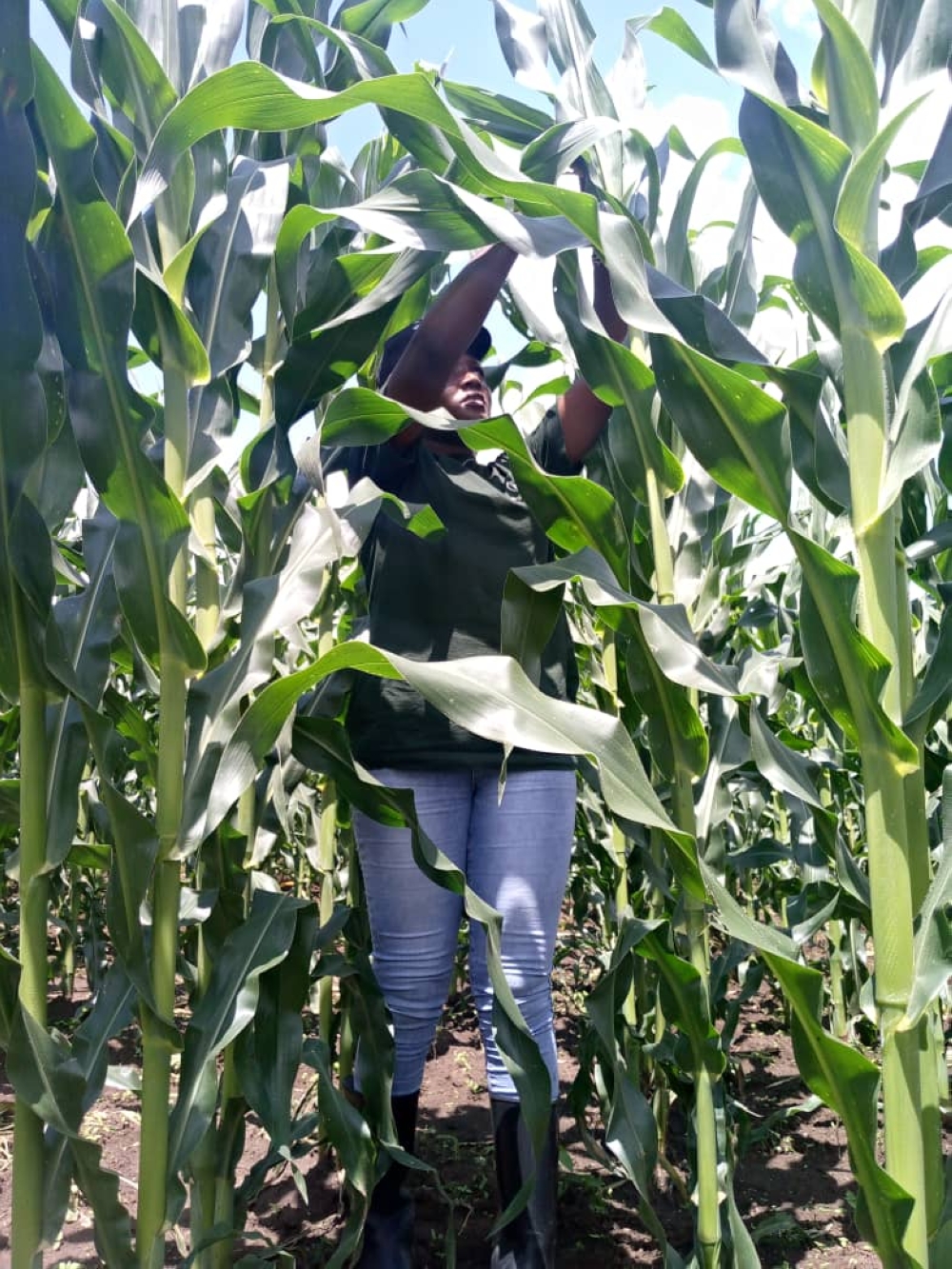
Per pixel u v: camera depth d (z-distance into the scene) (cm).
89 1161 110
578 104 167
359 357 144
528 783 181
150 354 131
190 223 139
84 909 388
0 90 98
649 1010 243
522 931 177
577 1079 188
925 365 112
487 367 244
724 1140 166
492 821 181
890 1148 112
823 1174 242
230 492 167
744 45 118
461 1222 212
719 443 122
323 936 157
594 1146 187
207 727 124
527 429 274
